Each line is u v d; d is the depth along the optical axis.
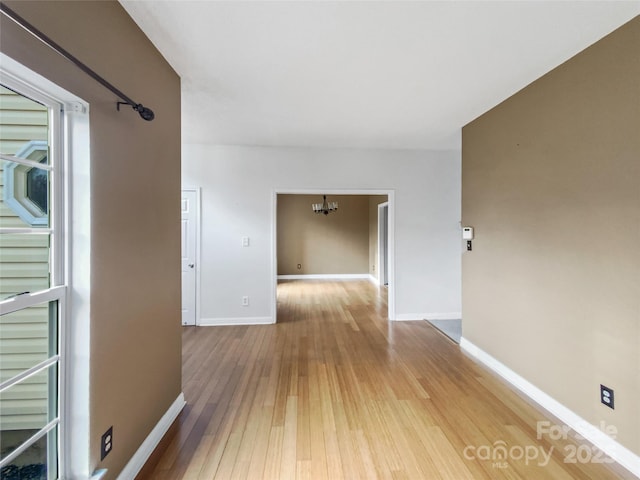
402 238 4.15
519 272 2.33
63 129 1.15
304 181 3.99
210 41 1.68
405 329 3.79
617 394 1.60
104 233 1.26
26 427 1.11
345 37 1.66
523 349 2.29
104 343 1.27
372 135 3.47
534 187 2.17
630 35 1.51
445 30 1.60
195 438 1.77
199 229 3.92
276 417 1.97
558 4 1.41
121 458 1.40
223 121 3.01
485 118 2.75
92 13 1.19
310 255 7.81
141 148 1.55
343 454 1.64
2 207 1.07
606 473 1.52
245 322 3.99
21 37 0.89
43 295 1.08
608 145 1.63
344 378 2.51
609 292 1.64
